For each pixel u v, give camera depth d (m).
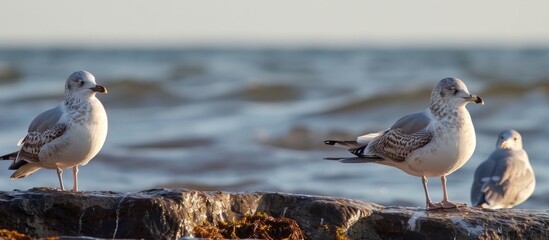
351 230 9.09
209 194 9.06
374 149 10.28
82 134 9.78
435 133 9.67
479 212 9.59
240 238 8.80
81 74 9.96
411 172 10.13
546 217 9.50
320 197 9.34
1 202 8.87
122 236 8.70
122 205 8.77
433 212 9.53
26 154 10.03
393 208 9.55
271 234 8.90
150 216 8.70
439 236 9.13
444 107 9.74
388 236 9.18
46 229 8.84
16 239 8.22
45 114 9.99
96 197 8.88
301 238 8.93
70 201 8.85
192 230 8.77
